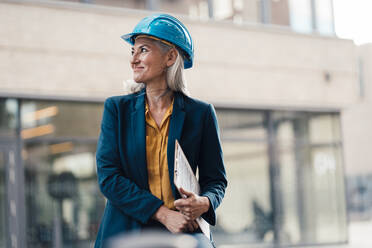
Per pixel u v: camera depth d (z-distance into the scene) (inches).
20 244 343.9
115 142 72.3
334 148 464.8
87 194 365.4
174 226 66.9
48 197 354.9
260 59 439.5
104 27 379.9
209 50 421.4
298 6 462.3
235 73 429.1
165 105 75.0
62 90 365.4
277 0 454.9
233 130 430.6
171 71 75.1
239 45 432.1
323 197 455.5
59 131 364.2
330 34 471.5
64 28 368.8
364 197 1110.4
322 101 461.4
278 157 443.8
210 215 70.3
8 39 353.1
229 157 426.6
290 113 454.0
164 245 31.3
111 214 70.4
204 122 76.7
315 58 462.0
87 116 374.0
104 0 385.1
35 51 359.6
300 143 452.8
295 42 455.2
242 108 435.5
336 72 469.1
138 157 71.3
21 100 356.5
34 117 358.6
